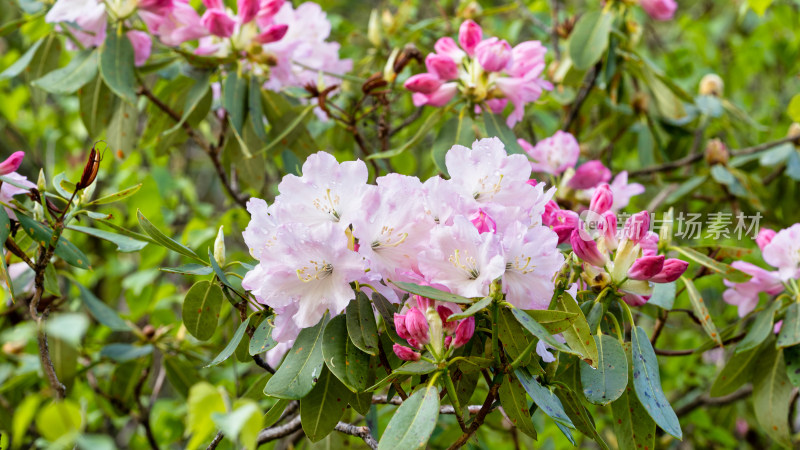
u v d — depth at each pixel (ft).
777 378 2.80
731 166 3.72
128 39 3.09
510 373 2.26
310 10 3.32
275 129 3.28
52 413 1.91
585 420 2.35
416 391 2.19
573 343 2.28
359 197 2.26
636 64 3.56
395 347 2.22
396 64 3.17
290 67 3.18
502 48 2.83
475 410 2.65
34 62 3.46
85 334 3.86
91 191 2.54
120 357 3.34
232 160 3.35
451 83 2.93
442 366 2.19
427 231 2.23
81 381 3.66
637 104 3.94
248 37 3.10
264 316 2.43
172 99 3.36
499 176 2.33
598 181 3.15
